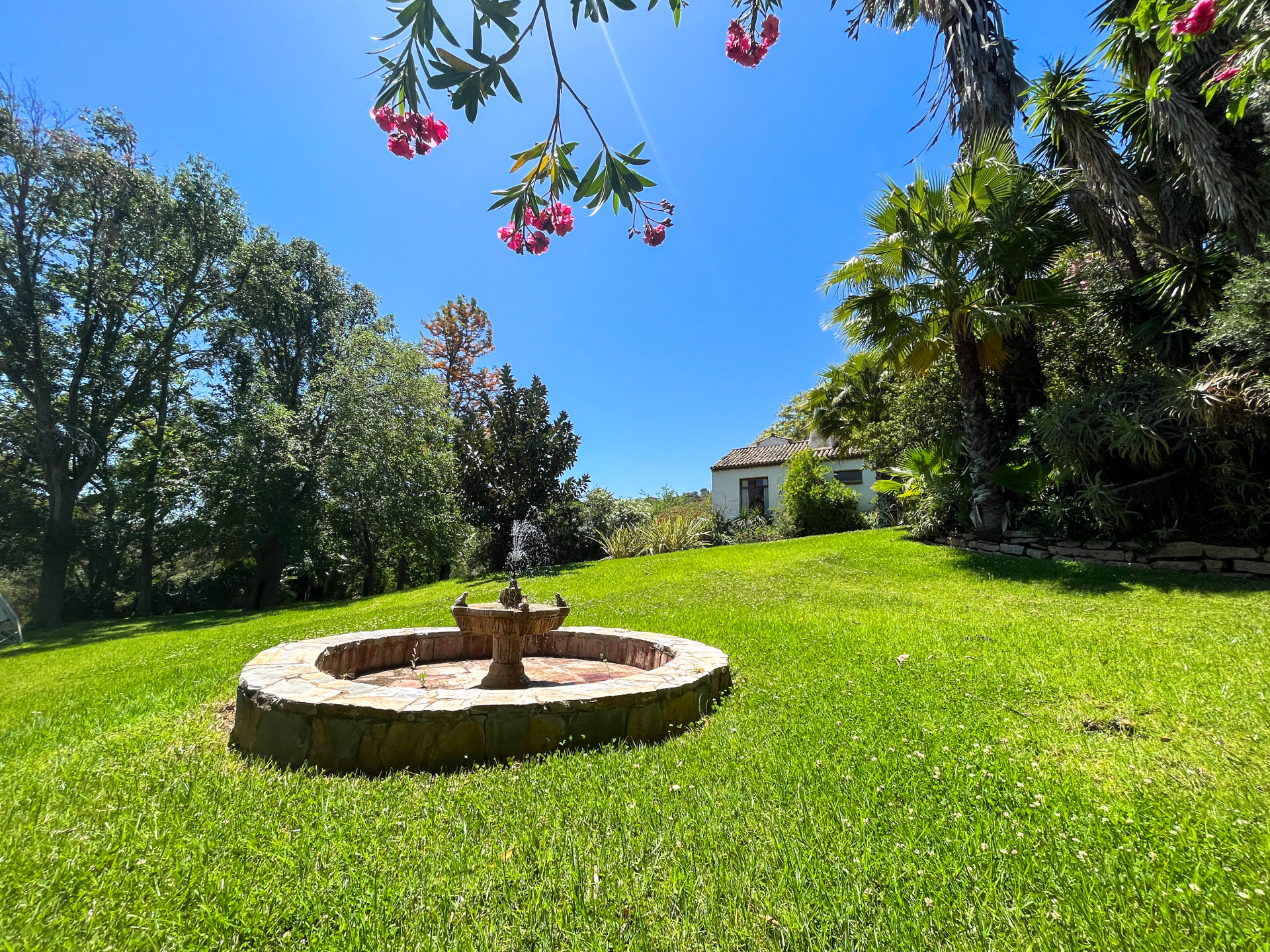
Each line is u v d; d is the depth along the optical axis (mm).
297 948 1661
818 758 2920
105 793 2861
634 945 1607
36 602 19203
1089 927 1632
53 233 18797
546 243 1867
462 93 1425
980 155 9297
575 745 3271
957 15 10383
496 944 1634
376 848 2184
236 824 2422
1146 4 2580
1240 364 7402
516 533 18578
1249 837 2059
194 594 23469
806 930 1641
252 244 22438
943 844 2055
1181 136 7145
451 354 28641
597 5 1582
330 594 26203
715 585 10500
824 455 21969
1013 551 10273
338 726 3121
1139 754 2855
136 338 20688
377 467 18656
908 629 6301
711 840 2162
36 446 18469
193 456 20953
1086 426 8523
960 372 10602
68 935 1723
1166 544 8625
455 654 5820
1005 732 3213
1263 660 4453
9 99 17453
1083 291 10727
